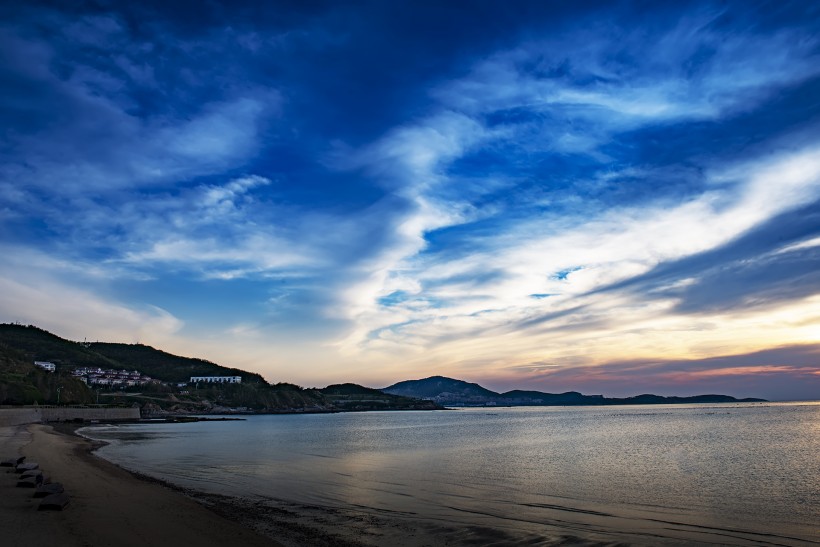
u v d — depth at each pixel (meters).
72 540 12.61
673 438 63.56
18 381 126.69
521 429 91.56
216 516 17.78
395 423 135.50
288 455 44.34
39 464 27.84
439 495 24.53
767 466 36.06
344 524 18.05
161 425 117.56
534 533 17.17
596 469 34.81
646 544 16.03
